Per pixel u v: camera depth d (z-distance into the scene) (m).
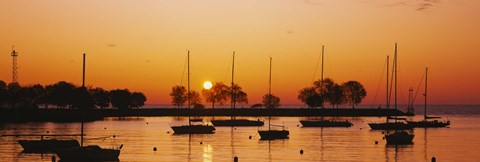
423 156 76.00
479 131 127.19
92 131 125.12
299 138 104.44
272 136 103.19
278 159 71.62
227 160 70.38
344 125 141.12
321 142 95.81
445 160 72.00
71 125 150.12
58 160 68.25
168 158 72.25
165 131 124.56
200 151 80.62
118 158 71.06
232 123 142.25
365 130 129.25
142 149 83.19
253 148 85.12
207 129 117.06
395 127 130.12
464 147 88.19
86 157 66.88
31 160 69.44
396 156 75.75
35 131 125.00
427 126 141.38
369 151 81.62
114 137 100.81
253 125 142.50
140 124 157.62
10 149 80.81
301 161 69.75
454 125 155.88
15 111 166.00
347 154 77.62
